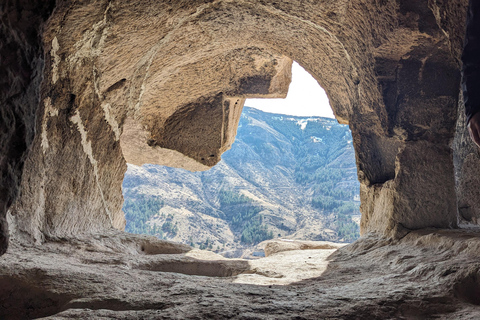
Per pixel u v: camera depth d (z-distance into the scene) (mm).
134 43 4145
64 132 3754
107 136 4844
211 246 65375
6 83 1223
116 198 5570
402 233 4023
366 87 4516
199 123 7289
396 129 4262
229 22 4770
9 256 2578
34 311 2061
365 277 2988
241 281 2932
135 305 1913
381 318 1810
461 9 3006
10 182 1276
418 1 3609
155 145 7215
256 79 6945
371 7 3846
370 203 4848
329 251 4801
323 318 1734
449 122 4184
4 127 1225
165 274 2809
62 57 3324
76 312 1692
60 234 3791
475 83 960
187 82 6539
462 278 2203
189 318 1644
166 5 3838
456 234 3408
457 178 5652
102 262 3248
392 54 4090
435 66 4148
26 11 1266
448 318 1811
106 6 3230
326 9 4145
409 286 2262
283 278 3170
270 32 5047
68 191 3949
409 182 4160
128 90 4977
